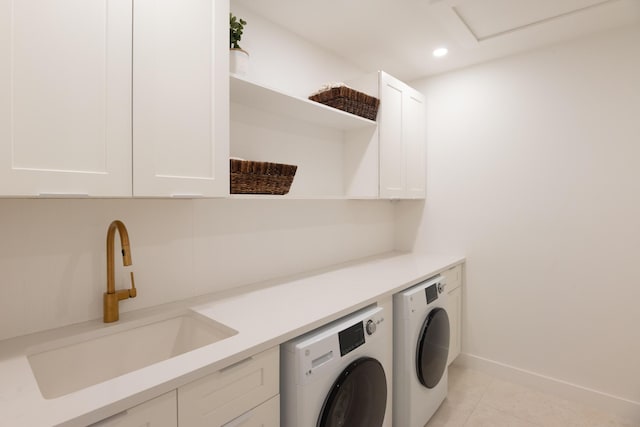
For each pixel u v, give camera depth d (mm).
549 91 2312
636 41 2020
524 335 2439
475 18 1980
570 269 2258
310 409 1174
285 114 2000
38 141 896
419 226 2934
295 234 2107
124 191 1061
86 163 982
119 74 1045
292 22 2012
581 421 2023
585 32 2131
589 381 2195
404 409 1774
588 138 2180
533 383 2389
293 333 1188
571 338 2260
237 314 1350
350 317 1468
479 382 2471
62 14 935
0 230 1097
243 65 1530
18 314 1132
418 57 2486
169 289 1516
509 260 2494
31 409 745
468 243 2678
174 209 1530
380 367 1518
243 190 1463
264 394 1105
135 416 809
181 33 1199
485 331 2607
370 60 2531
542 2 1811
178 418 889
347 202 2508
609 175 2115
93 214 1291
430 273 2117
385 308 1705
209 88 1285
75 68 959
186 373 891
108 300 1256
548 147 2322
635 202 2037
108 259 1260
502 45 2303
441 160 2801
